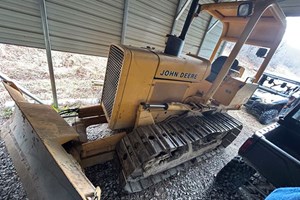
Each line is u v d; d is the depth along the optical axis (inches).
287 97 172.9
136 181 63.3
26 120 48.4
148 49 65.7
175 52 67.6
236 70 98.0
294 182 52.4
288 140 82.1
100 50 114.7
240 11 61.5
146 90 63.7
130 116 67.2
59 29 93.7
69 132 49.4
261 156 60.9
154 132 64.9
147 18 122.9
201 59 79.1
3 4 76.0
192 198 69.4
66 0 88.5
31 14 83.7
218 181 77.2
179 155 69.4
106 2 100.4
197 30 163.5
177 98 75.5
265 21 83.4
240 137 136.6
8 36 83.0
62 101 116.6
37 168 42.4
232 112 186.9
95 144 61.6
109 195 61.3
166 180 74.4
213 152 99.7
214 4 77.4
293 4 135.5
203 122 80.8
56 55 181.5
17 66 148.6
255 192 68.9
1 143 72.1
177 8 132.6
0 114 91.4
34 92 120.6
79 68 179.9
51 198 36.9
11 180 59.1
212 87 73.9
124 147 63.2
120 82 57.1
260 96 176.9
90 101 125.8
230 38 100.1
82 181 37.5
